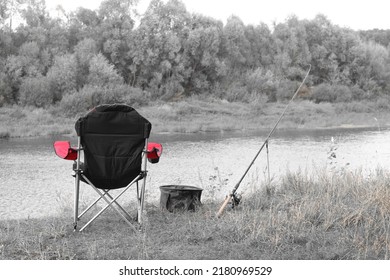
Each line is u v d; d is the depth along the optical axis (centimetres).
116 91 3903
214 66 4831
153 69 4591
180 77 4612
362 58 5878
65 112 3606
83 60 4119
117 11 4575
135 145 508
